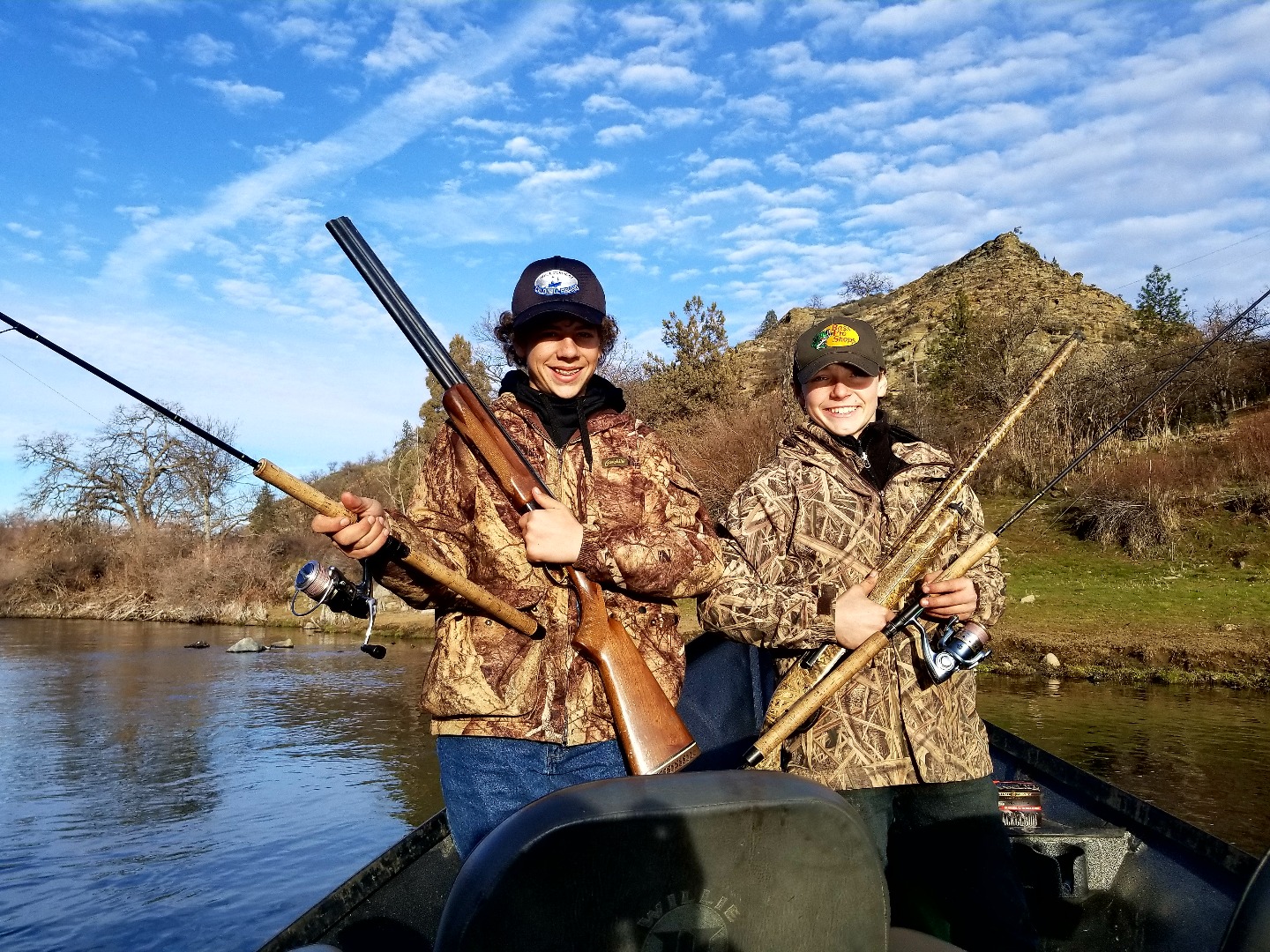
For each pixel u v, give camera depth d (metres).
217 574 37.22
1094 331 45.94
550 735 2.04
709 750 3.22
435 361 2.19
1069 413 26.59
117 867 8.30
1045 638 16.36
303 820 9.56
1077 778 3.37
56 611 40.03
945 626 2.63
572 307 2.23
